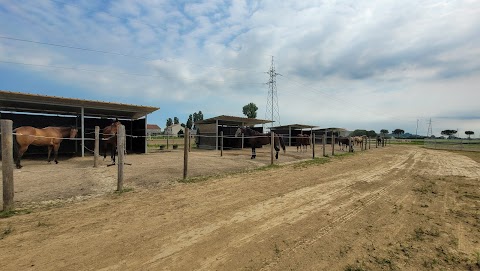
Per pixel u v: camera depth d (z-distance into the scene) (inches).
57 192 221.5
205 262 110.3
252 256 116.6
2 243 123.2
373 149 1061.8
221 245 127.2
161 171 341.4
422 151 971.9
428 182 305.7
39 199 199.5
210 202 203.6
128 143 783.7
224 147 912.3
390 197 230.7
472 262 113.2
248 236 139.1
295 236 140.4
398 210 191.0
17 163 365.1
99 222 154.2
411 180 319.0
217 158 533.3
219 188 254.2
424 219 170.9
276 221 163.8
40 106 577.6
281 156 605.6
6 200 166.6
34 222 151.9
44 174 306.5
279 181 295.7
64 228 143.6
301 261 112.8
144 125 682.8
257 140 535.8
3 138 164.4
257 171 370.0
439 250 125.1
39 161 462.9
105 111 656.4
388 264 111.0
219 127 911.0
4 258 108.9
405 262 113.0
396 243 133.2
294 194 235.5
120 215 167.8
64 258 110.3
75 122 692.1
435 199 224.5
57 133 429.4
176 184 268.8
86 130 702.5
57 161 450.9
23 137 369.4
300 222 162.9
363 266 109.1
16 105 561.3
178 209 183.5
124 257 112.6
